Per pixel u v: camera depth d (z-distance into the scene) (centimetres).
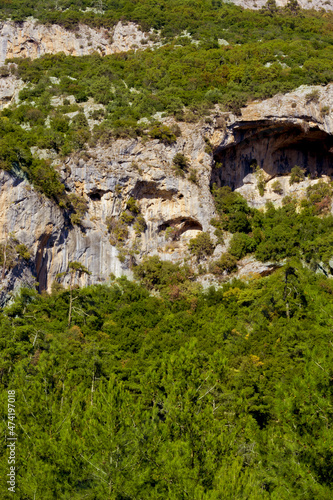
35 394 2731
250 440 2602
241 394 2873
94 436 2375
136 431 2392
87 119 8456
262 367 4159
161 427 2439
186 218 7862
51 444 2445
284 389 2336
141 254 7612
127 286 7125
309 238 7288
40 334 4697
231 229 7888
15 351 4106
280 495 2077
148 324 6122
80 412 2694
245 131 8562
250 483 2130
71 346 4609
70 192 7425
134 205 7694
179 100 8512
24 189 6838
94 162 7631
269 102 8488
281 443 2269
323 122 8275
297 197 8456
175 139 7994
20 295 6000
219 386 2839
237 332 5191
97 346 4684
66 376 3084
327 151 8706
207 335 5353
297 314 5197
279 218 7956
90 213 7531
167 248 7788
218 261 7400
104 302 6781
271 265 7144
